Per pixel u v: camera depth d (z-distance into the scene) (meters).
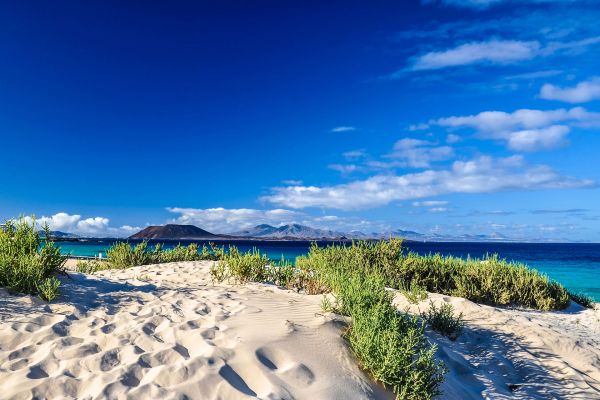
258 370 3.92
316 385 3.88
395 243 12.41
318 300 7.06
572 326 8.66
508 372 5.76
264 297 6.93
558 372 5.80
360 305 5.57
